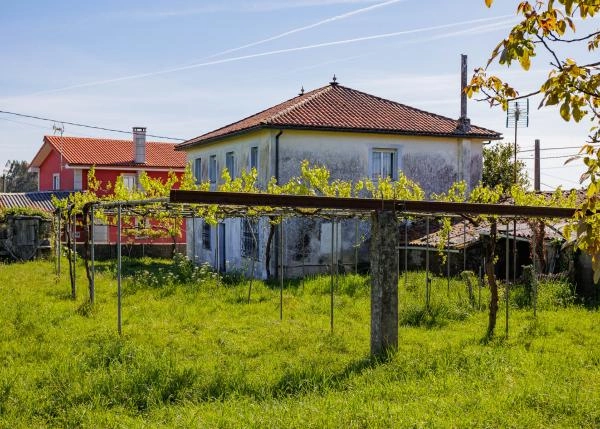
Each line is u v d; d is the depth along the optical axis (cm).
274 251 2075
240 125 2452
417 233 2188
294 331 1129
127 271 2180
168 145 4244
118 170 3684
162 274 1891
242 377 782
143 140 3741
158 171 3791
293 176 2116
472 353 916
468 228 1984
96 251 2878
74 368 797
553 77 396
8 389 714
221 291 1603
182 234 3456
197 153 2903
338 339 1055
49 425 631
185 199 794
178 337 1066
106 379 742
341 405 660
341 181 2131
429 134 2275
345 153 2194
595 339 1095
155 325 1150
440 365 847
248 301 1488
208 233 2692
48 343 977
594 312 1362
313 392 734
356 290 1600
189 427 601
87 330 1092
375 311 945
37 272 2027
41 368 817
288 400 696
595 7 379
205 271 1817
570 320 1258
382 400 689
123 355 854
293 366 853
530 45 405
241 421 612
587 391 725
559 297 1478
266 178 2116
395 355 911
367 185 1920
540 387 730
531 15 407
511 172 3644
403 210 955
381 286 941
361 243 2203
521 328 1174
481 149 2428
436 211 981
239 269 2200
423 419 616
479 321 1262
